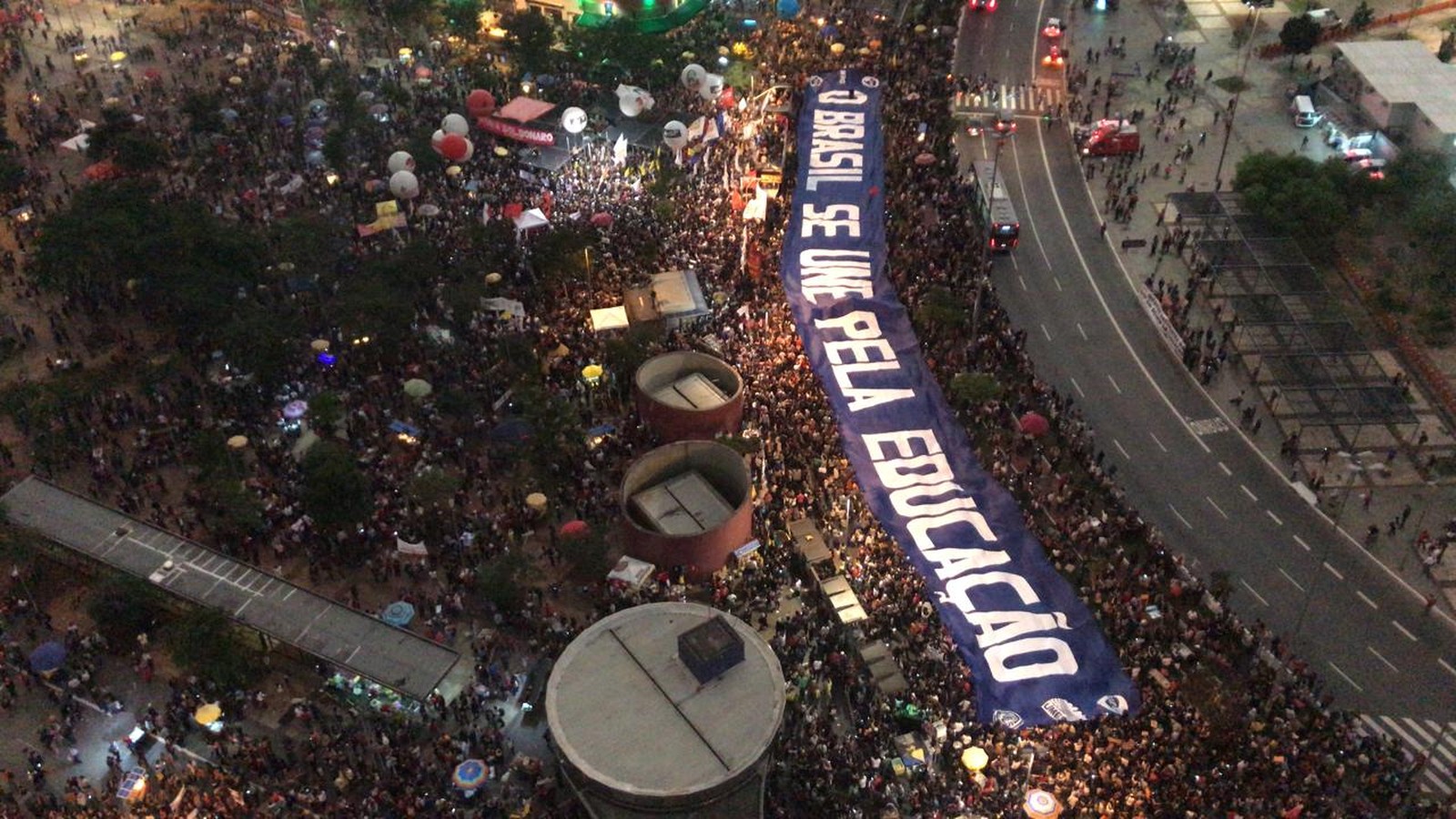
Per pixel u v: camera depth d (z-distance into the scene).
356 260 103.81
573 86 131.00
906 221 111.12
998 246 110.06
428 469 79.56
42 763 67.12
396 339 92.00
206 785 65.56
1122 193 119.88
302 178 115.06
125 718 70.19
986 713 67.94
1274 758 65.00
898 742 67.06
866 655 70.81
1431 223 104.88
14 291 103.50
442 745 66.12
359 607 75.31
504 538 78.81
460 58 137.62
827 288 101.25
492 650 72.75
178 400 89.88
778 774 66.06
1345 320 98.94
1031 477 85.38
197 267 97.12
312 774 65.81
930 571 77.00
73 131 125.75
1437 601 78.38
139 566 75.19
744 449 83.12
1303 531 83.44
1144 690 69.56
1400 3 151.25
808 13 148.62
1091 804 62.94
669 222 108.81
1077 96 134.25
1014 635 72.31
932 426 87.62
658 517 77.81
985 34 148.12
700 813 61.72
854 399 90.06
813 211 110.81
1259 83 137.12
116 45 143.75
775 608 75.62
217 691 69.94
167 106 129.75
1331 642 75.62
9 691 71.12
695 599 76.75
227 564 75.44
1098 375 97.38
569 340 94.81
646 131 121.31
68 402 88.81
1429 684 73.12
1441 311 99.31
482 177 116.12
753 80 130.62
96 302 100.25
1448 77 120.94
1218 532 83.31
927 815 63.38
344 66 133.62
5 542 76.44
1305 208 107.25
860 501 82.62
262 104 127.69
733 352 94.31
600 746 63.38
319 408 84.56
